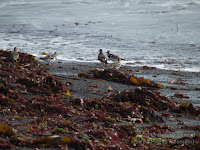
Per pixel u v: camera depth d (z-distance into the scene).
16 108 17.94
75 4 120.25
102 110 20.50
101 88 28.08
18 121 15.57
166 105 22.97
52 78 24.03
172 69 39.31
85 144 11.48
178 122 20.20
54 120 16.02
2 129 12.39
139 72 37.53
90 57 45.69
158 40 59.38
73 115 18.20
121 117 19.47
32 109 18.28
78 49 51.44
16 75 24.08
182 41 58.06
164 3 111.00
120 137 14.30
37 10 108.00
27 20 87.44
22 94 21.69
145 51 50.50
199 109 22.67
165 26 73.50
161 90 29.81
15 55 28.50
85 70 36.81
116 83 30.84
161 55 47.62
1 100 18.56
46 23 82.12
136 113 20.14
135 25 75.94
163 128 17.62
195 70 38.81
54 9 108.94
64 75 32.88
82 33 67.62
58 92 23.30
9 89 20.44
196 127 17.80
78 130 14.34
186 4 105.56
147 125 18.48
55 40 59.66
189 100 26.62
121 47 53.69
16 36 63.88
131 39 60.66
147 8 103.06
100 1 124.69
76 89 26.81
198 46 53.88
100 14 95.25
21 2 134.00
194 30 67.88
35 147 11.33
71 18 89.56
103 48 52.75
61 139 11.63
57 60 42.69
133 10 100.62
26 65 28.61
